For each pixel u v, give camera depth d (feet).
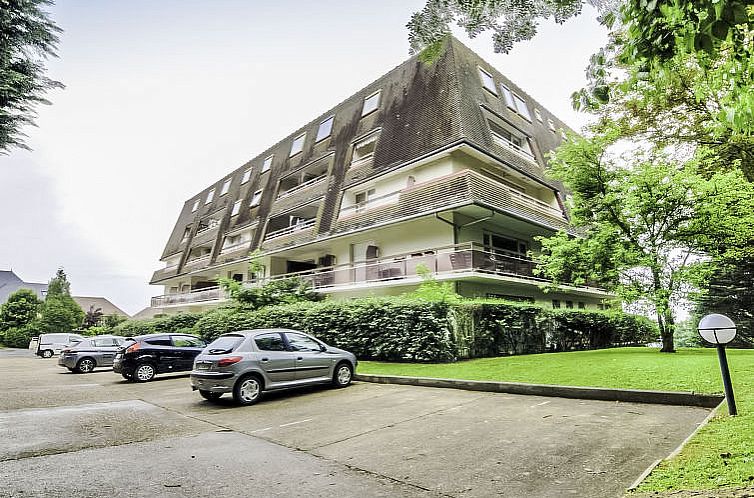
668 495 10.11
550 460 14.34
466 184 51.93
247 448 17.60
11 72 34.94
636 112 53.16
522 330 49.90
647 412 20.51
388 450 16.48
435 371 35.83
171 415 25.38
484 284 59.52
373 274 62.28
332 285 68.90
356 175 72.02
